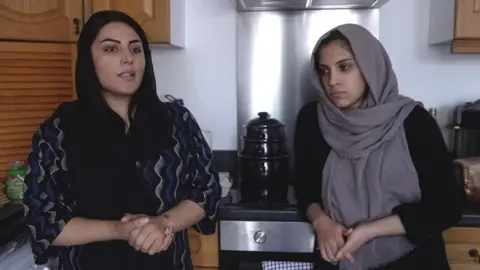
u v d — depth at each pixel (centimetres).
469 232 147
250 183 177
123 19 121
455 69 192
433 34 186
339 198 133
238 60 198
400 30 192
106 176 117
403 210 126
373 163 129
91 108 119
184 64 201
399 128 130
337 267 139
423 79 194
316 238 145
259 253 156
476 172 153
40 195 115
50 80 172
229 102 202
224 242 156
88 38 118
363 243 128
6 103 166
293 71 196
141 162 119
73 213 120
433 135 129
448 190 126
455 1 164
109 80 118
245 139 178
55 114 121
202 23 199
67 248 120
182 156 125
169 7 174
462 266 149
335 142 137
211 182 129
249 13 196
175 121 127
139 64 121
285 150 178
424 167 127
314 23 193
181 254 126
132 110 125
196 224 129
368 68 129
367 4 184
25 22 166
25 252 149
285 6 187
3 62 164
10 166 167
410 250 129
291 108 198
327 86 136
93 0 173
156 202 120
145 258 120
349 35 129
